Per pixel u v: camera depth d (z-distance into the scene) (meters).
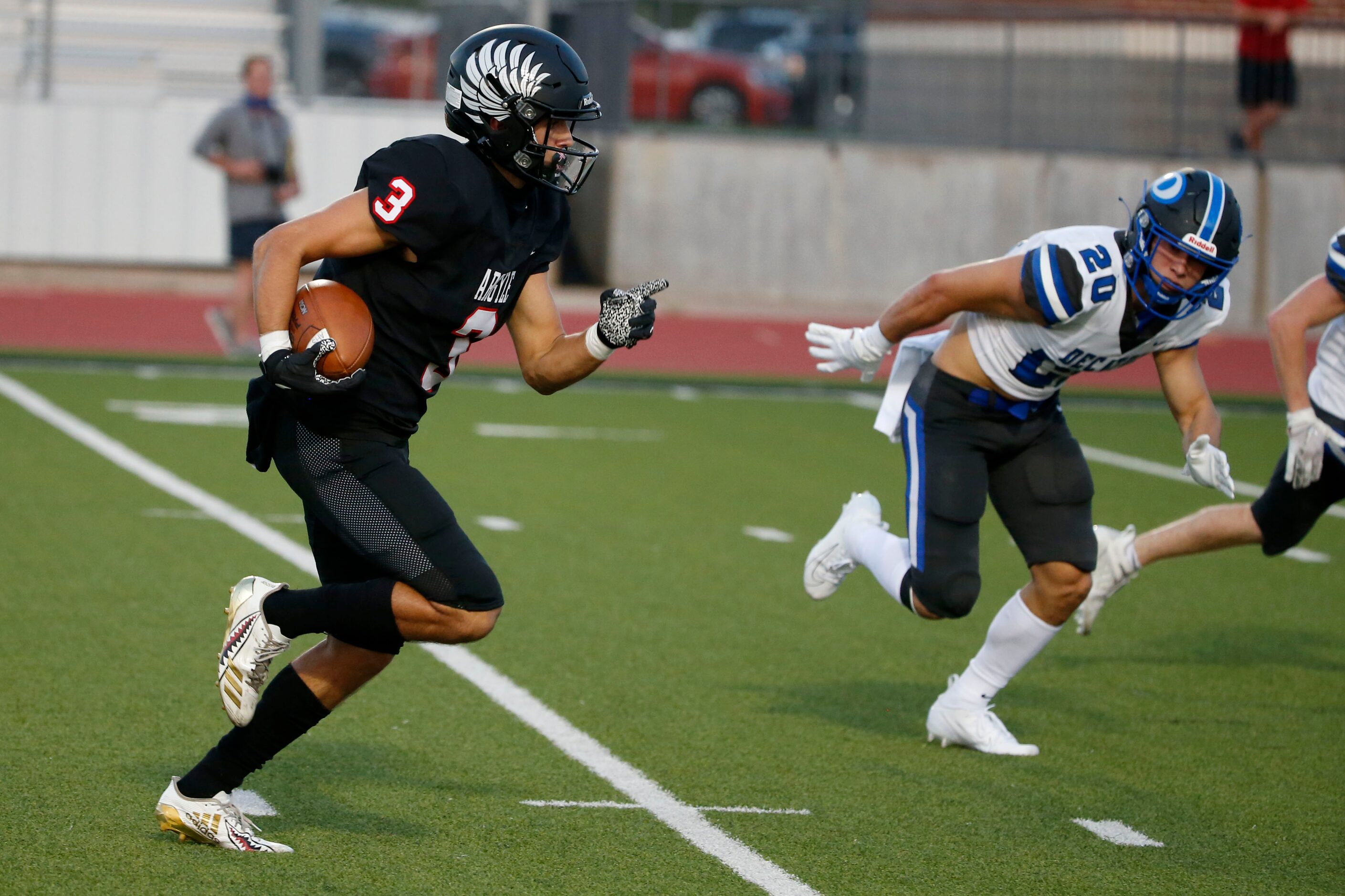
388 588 13.50
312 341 12.99
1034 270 15.92
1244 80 66.00
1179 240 15.34
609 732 17.92
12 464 30.89
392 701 18.66
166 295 56.66
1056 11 65.62
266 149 45.41
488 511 29.30
